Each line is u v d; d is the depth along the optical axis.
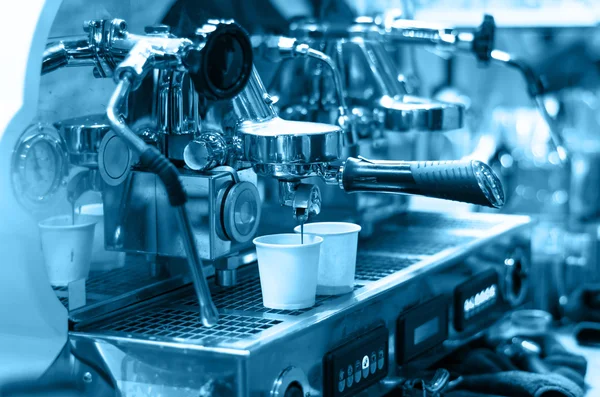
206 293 1.04
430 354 1.45
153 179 1.20
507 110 2.58
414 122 1.67
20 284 1.09
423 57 2.44
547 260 2.16
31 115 1.08
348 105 1.69
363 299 1.24
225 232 1.20
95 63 1.18
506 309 1.79
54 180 1.12
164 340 1.06
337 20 1.71
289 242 1.27
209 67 1.10
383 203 1.86
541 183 2.47
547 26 2.42
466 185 1.10
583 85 2.58
